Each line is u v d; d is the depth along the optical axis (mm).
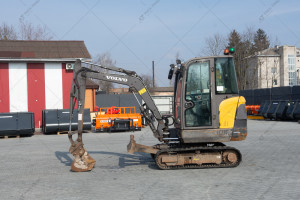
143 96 8883
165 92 59750
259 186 6719
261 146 12164
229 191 6387
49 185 7188
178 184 7008
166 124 9016
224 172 8070
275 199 5840
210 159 8516
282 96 28156
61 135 18734
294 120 24609
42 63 21734
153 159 10031
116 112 21344
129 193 6406
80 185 7125
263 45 53406
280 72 52594
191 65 8523
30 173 8469
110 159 10266
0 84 21125
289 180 7180
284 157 9906
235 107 8477
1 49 22953
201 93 8484
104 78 8727
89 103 27016
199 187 6723
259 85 46156
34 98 21656
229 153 8523
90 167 8539
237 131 8445
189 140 8422
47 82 21828
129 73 8828
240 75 43062
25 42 24984
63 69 22031
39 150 12633
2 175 8305
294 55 52781
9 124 17531
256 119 28469
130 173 8227
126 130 20469
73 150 8555
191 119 8469
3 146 14266
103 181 7449
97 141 15164
